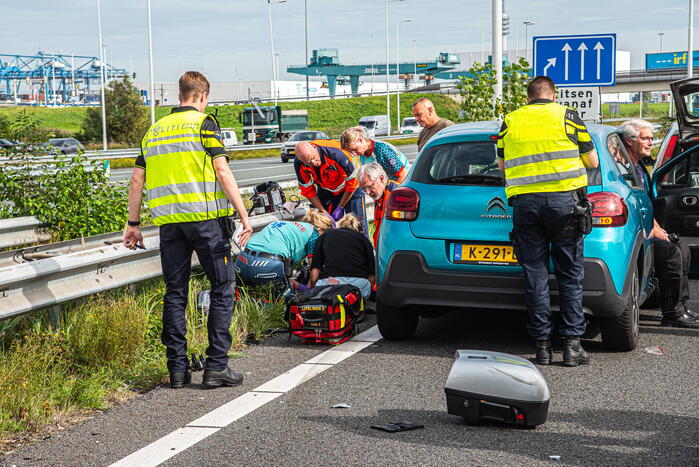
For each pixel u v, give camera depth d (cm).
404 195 626
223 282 533
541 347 581
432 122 1009
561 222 561
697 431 438
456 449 411
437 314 710
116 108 6638
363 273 752
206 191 526
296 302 649
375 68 16175
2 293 525
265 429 443
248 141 6750
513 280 594
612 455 402
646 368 570
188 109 540
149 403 494
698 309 770
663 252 702
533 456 400
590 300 583
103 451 412
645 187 778
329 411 474
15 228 925
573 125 566
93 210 1043
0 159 1305
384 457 400
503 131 578
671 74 9956
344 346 641
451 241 610
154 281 750
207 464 393
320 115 11506
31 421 452
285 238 754
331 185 866
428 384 530
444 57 16638
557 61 1283
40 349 537
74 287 595
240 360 600
